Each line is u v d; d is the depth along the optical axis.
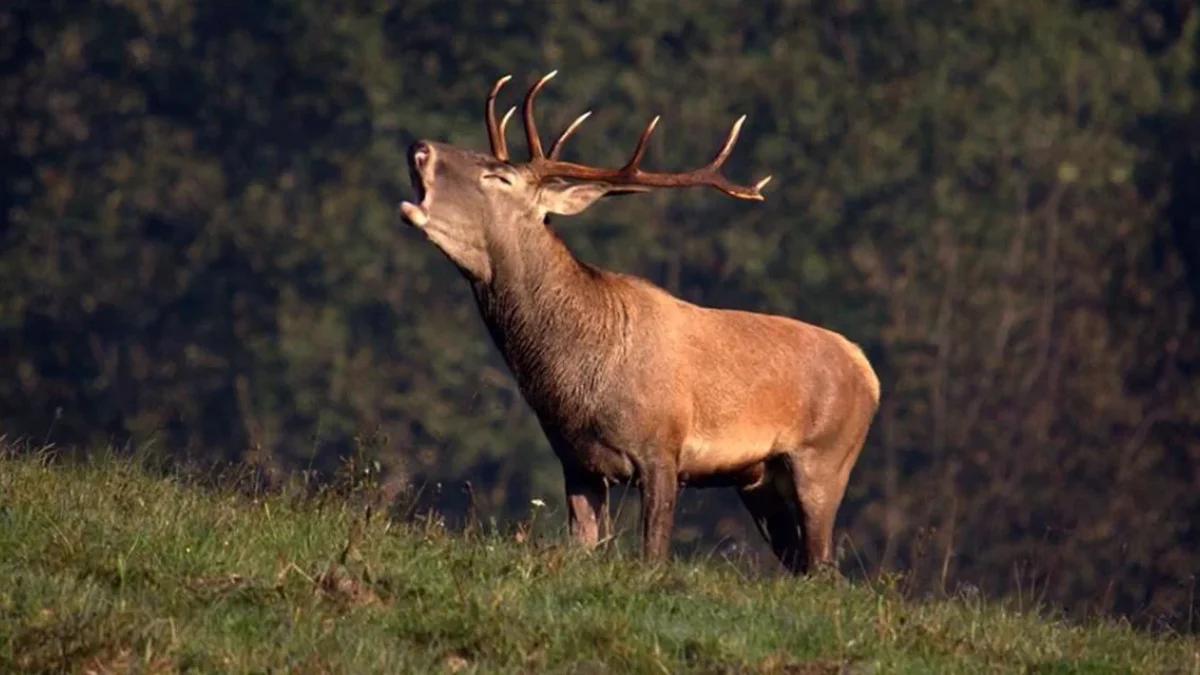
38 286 66.88
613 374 23.81
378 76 67.44
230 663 17.50
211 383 64.50
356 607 19.03
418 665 17.88
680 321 24.50
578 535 24.05
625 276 24.61
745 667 18.41
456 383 63.00
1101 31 73.12
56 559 19.53
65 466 23.69
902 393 63.81
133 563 19.48
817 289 66.81
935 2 71.88
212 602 18.84
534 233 23.84
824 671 18.39
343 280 65.00
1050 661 19.77
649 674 18.17
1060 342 66.25
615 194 24.31
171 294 66.75
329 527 21.44
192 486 23.38
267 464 25.89
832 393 25.84
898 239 67.56
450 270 65.69
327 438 62.22
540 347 23.83
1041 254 68.19
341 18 68.06
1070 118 71.25
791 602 20.72
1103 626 22.12
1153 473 63.94
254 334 65.12
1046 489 62.22
